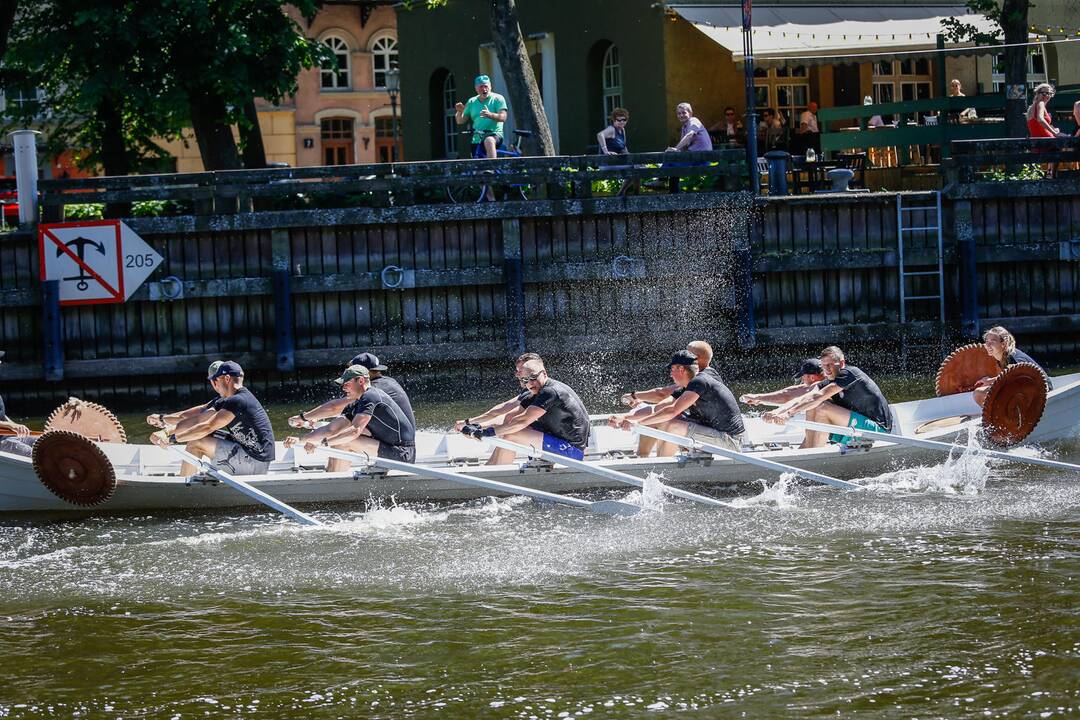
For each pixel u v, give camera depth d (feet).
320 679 27.73
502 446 41.98
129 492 41.81
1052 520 38.40
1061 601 30.86
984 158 67.97
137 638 30.53
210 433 42.29
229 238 64.95
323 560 36.68
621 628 30.27
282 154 145.89
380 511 41.73
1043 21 92.84
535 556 36.58
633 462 42.24
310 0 77.41
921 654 27.96
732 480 43.24
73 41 73.41
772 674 27.22
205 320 65.46
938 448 43.88
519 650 29.09
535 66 100.48
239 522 41.06
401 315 66.13
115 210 66.28
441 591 33.55
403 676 27.81
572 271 66.39
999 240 68.80
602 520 40.50
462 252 65.98
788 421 43.80
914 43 83.46
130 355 65.21
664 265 67.21
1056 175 69.56
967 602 31.12
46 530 40.45
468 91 103.96
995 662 27.35
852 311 68.49
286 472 43.04
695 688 26.66
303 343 65.72
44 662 29.04
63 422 45.91
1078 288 69.56
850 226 68.08
